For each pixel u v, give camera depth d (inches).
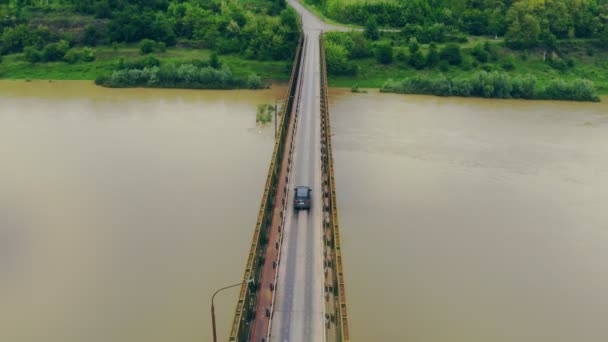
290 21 7618.1
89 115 5511.8
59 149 4451.3
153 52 7504.9
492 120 5876.0
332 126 5388.8
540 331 2459.4
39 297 2571.4
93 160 4224.9
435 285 2768.2
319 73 5792.3
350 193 3801.7
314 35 7751.0
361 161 4439.0
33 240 3046.3
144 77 6879.9
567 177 4298.7
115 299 2573.8
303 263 2516.0
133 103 6058.1
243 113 5703.7
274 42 7440.9
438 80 6953.7
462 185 4040.4
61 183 3774.6
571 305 2659.9
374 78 7298.2
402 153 4675.2
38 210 3378.4
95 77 7106.3
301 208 3002.0
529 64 7755.9
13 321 2404.0
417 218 3467.0
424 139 5083.7
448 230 3334.2
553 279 2871.6
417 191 3887.8
